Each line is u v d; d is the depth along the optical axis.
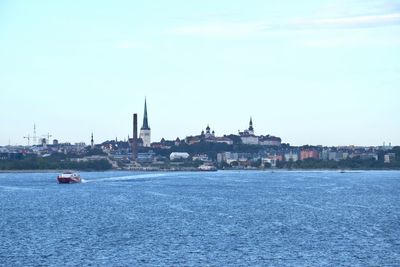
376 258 188.12
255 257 189.50
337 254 193.62
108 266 178.38
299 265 179.38
